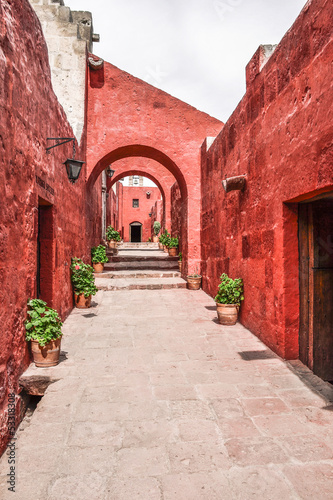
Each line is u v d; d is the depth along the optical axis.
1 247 2.72
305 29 3.49
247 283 5.55
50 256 5.00
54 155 4.90
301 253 4.13
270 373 3.79
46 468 2.26
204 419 2.86
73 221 6.96
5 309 2.83
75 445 2.51
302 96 3.58
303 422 2.80
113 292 8.89
